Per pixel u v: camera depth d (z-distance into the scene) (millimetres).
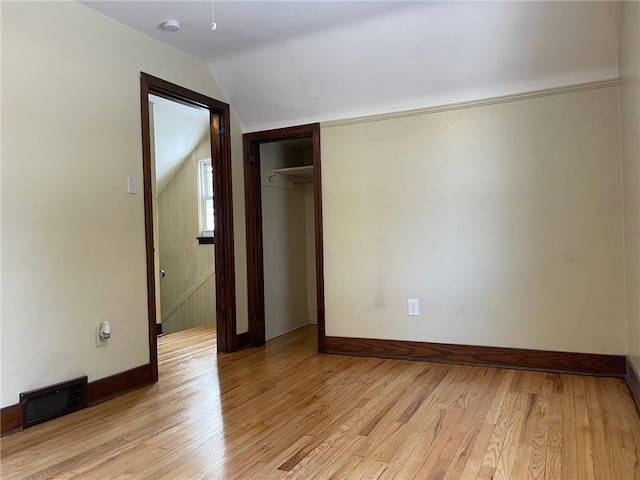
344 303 3668
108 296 2766
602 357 2885
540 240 3029
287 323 4613
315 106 3693
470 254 3230
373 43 3092
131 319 2908
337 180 3672
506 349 3135
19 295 2307
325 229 3727
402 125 3426
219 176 3842
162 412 2490
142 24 2916
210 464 1881
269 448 2012
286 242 4625
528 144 3045
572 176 2936
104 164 2764
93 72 2715
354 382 2910
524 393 2594
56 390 2439
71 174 2570
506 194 3113
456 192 3264
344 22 2943
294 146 4727
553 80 2955
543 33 2760
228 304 3836
